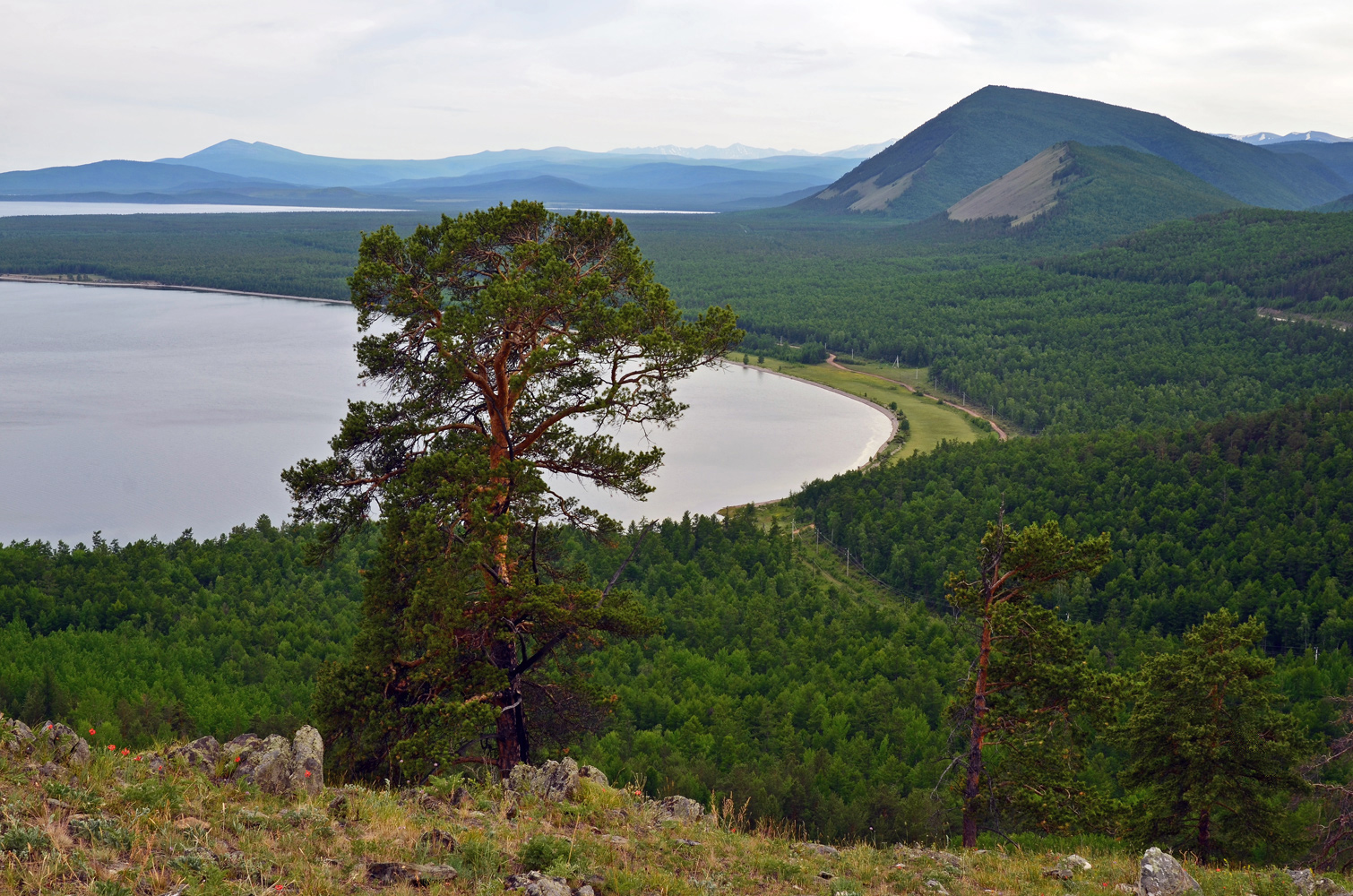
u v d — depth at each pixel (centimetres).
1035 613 3372
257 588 10419
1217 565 11469
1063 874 2133
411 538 2733
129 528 16012
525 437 3219
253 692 7556
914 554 12431
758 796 5478
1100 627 9862
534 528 3139
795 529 14875
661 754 6362
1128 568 11500
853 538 13362
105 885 1219
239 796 1688
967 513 13825
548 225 3288
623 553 11369
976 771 3478
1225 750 3731
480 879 1510
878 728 7306
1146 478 14662
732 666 8562
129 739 6209
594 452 3250
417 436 3117
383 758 2658
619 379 3209
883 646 8969
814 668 8369
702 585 10719
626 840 1848
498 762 2873
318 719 2759
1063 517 13650
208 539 12344
